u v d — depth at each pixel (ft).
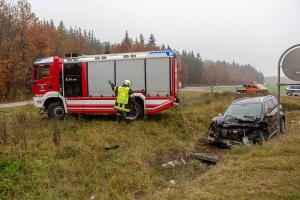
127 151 31.40
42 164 26.05
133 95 43.96
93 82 46.52
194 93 127.03
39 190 22.00
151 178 25.75
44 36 153.99
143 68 44.91
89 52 290.97
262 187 19.36
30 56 137.49
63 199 21.49
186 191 20.08
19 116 45.06
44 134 36.45
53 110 48.03
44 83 48.32
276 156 25.66
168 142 36.96
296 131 42.75
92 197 22.02
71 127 40.40
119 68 45.65
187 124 46.93
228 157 27.35
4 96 117.50
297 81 28.84
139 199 21.88
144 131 40.24
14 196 21.13
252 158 25.73
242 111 40.40
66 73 47.32
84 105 46.98
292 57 28.58
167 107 44.27
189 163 32.07
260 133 36.81
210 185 20.45
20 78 130.52
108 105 46.09
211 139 38.60
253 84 148.25
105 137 35.94
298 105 83.10
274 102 44.98
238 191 18.95
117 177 24.70
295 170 21.94
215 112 61.21
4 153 27.14
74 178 24.59
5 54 126.00
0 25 129.59
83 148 31.01
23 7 135.74
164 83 44.32
